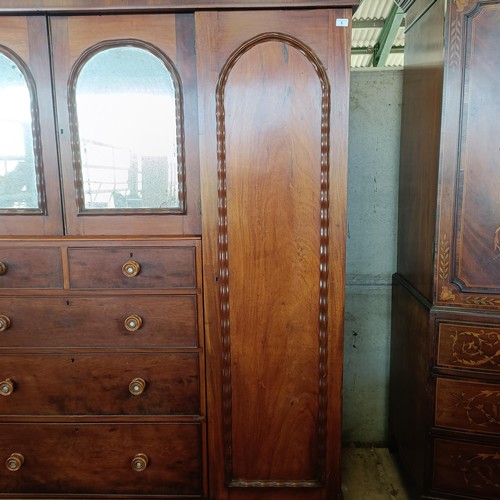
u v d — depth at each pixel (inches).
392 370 72.6
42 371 54.6
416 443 59.2
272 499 56.4
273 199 50.6
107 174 52.7
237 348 53.4
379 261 73.7
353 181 71.9
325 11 47.2
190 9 48.2
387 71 69.0
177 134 51.2
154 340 53.7
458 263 50.9
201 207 51.4
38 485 57.1
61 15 49.5
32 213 52.9
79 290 52.7
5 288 52.8
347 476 69.3
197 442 55.7
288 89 48.7
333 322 52.4
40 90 50.8
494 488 53.2
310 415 54.5
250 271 51.9
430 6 53.2
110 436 55.8
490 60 46.9
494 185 48.7
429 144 54.0
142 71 50.8
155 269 52.2
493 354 50.9
